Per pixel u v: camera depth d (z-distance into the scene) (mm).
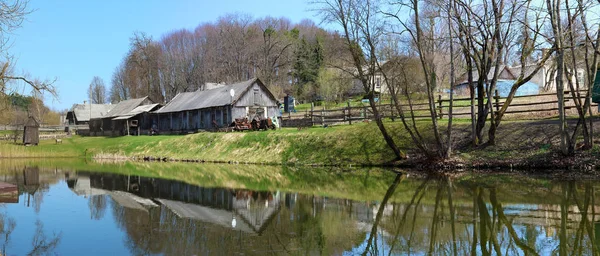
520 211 11828
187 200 15578
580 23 21031
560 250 8422
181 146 40469
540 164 20266
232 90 44750
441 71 33719
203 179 22562
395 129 27391
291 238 9750
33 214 13180
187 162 35562
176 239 9781
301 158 29406
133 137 51281
